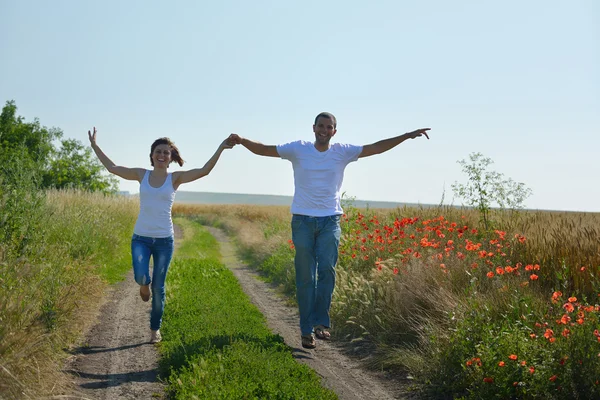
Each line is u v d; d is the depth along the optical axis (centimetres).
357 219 1221
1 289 510
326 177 621
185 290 911
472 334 515
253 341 590
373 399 484
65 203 1495
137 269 603
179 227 3519
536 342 484
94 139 649
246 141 630
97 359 557
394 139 636
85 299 759
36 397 414
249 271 1449
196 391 426
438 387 495
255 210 5228
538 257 789
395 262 877
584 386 423
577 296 655
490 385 450
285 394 437
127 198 2205
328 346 675
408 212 1341
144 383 488
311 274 624
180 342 560
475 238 997
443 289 672
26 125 3688
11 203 795
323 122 612
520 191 1091
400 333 654
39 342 472
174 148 637
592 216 1095
